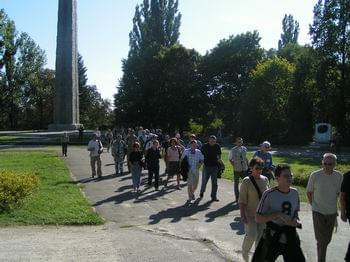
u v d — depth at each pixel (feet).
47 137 176.35
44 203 51.16
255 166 28.91
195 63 237.04
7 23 280.31
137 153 63.10
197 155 55.31
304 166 92.43
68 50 193.36
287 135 193.26
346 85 185.26
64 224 43.65
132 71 241.35
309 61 196.44
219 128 207.00
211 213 49.29
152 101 229.86
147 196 59.93
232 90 235.61
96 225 43.80
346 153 148.87
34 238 37.37
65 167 90.02
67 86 194.08
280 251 23.21
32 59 291.99
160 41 257.34
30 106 314.96
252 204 28.81
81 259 30.60
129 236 38.24
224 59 233.55
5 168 85.66
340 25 186.80
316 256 32.45
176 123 230.89
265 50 252.21
